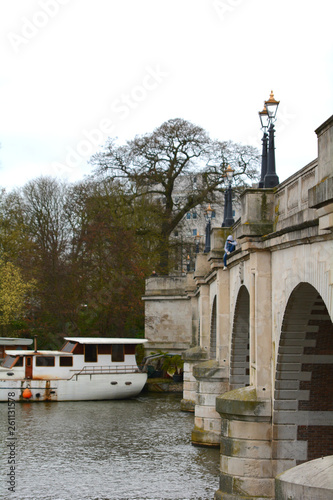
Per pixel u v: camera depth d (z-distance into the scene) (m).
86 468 27.53
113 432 35.84
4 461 28.64
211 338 39.78
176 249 67.88
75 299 63.06
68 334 66.06
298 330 17.80
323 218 11.62
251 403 18.95
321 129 11.87
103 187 65.88
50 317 64.25
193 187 64.25
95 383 50.44
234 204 64.50
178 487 24.66
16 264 63.75
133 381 51.44
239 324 27.28
